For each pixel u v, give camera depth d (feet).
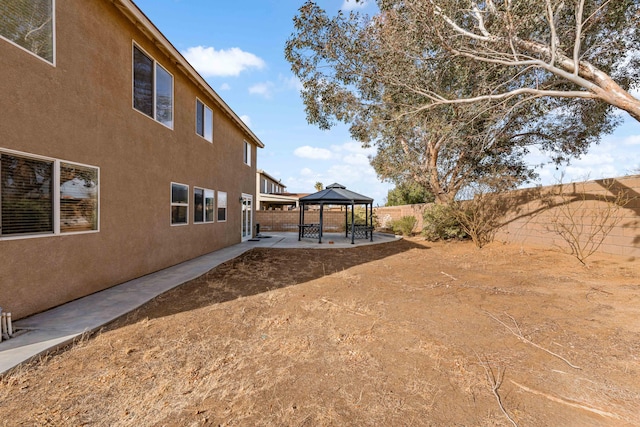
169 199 25.59
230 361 9.99
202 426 6.95
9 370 9.00
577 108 32.42
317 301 16.63
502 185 38.83
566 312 14.44
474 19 25.62
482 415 7.33
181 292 18.24
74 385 8.55
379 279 22.06
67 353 10.43
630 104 18.66
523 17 20.44
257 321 13.58
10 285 12.90
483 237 39.01
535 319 13.62
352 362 9.93
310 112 34.24
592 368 9.43
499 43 22.77
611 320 13.25
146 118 22.43
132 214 20.92
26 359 9.61
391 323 13.34
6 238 12.74
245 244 42.32
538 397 8.03
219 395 8.14
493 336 11.88
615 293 17.17
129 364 9.73
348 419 7.20
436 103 26.30
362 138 39.68
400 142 46.55
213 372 9.30
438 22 23.22
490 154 42.45
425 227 47.01
